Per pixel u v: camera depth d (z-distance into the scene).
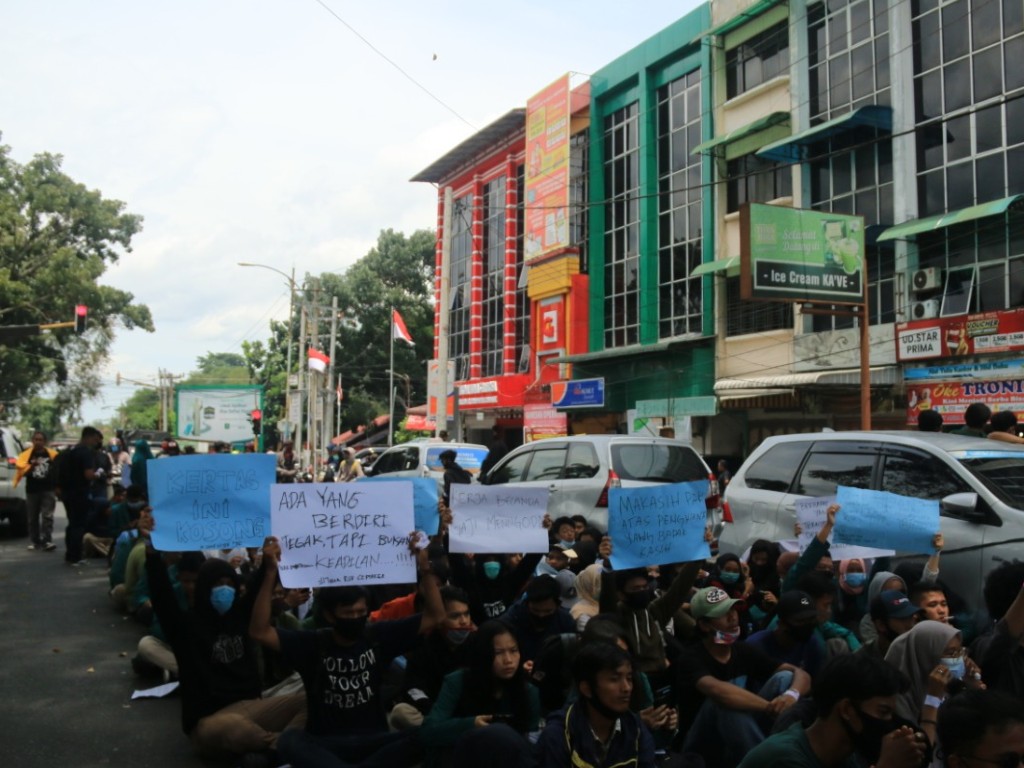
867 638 6.05
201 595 5.98
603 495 10.99
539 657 5.03
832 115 21.62
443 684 4.92
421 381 55.44
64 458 14.14
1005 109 17.72
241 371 100.25
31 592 11.59
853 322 20.95
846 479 7.77
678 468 11.60
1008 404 17.00
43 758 5.82
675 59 27.50
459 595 5.64
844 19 21.33
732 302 24.86
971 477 6.82
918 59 19.50
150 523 5.27
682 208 27.05
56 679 7.69
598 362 29.78
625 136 29.77
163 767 5.73
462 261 40.44
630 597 5.54
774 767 3.15
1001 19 17.77
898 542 6.04
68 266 45.06
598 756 3.80
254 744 5.63
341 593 5.01
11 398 50.88
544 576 5.70
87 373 50.69
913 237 19.31
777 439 8.70
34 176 47.19
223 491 5.36
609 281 30.34
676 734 5.30
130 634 9.35
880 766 2.99
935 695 4.13
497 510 6.16
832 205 21.53
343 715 5.09
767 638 5.52
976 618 6.40
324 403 44.06
